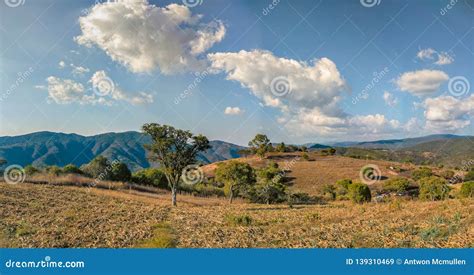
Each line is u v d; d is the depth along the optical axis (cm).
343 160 10006
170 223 2192
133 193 4303
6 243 1548
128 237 1700
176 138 3659
